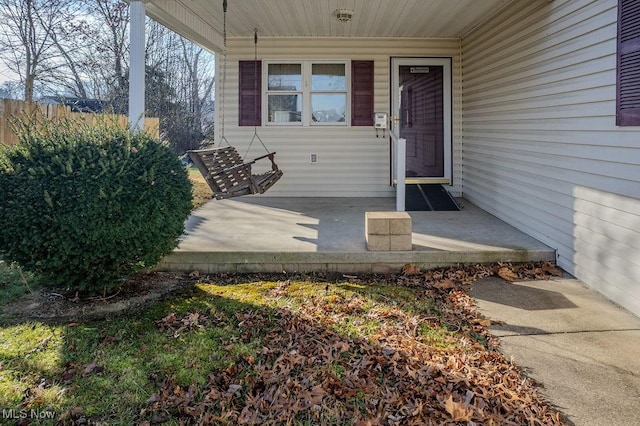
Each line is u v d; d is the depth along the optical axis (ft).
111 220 10.44
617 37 11.39
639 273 10.32
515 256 14.39
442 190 25.75
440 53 26.04
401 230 14.15
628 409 6.90
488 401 7.04
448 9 19.88
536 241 15.58
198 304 11.27
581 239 12.95
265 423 6.62
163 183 11.37
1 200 10.11
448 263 14.21
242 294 12.01
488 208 21.57
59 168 10.34
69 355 8.58
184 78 63.05
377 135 26.53
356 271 14.16
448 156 26.55
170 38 59.98
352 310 10.80
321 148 26.63
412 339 9.18
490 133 21.24
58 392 7.34
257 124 26.32
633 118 10.77
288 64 26.22
